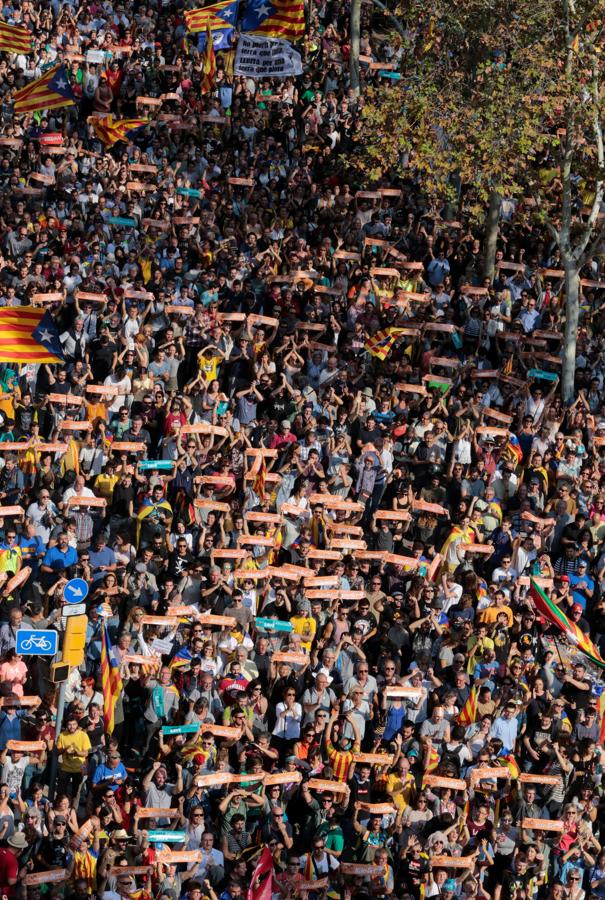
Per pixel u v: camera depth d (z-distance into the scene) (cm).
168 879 6475
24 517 8144
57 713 6669
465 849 6906
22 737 6925
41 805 6531
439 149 10806
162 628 7475
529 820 6969
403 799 6994
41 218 10794
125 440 8944
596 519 9031
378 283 10725
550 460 9456
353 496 9050
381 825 6825
